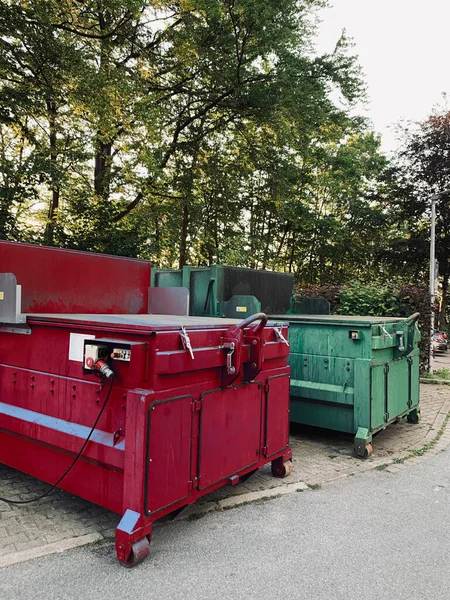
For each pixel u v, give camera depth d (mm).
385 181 21219
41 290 4320
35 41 10742
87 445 3029
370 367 5191
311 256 27766
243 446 3588
